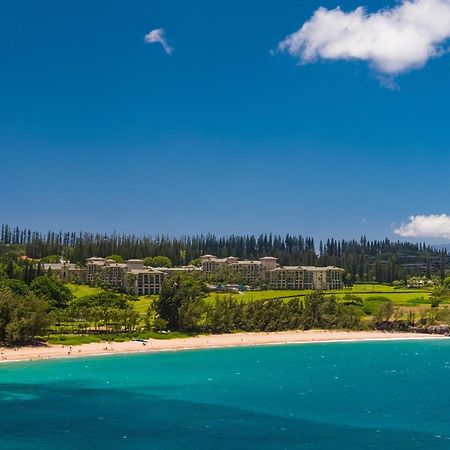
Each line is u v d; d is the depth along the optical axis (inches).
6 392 5017.2
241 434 3804.1
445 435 3821.4
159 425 4001.0
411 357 7760.8
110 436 3735.2
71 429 3887.8
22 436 3720.5
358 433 3853.3
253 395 5049.2
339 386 5531.5
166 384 5492.1
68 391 5093.5
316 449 3511.3
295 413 4387.3
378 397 5014.8
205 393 5113.2
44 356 6934.1
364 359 7509.8
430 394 5162.4
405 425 4065.0
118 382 5541.3
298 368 6653.5
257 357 7519.7
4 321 7239.2
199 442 3627.0
